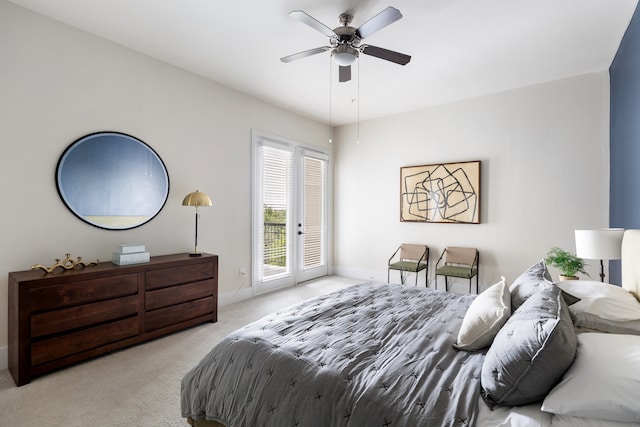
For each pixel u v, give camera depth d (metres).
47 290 2.16
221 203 3.76
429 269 4.54
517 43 2.82
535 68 3.32
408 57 2.38
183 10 2.38
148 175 3.07
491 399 1.08
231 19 2.50
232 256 3.89
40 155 2.44
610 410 0.87
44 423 1.71
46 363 2.16
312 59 3.14
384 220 5.00
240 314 3.47
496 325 1.41
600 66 3.28
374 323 1.78
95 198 2.72
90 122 2.70
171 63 3.24
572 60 3.14
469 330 1.47
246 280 4.06
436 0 2.24
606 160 3.36
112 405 1.87
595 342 1.09
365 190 5.21
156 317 2.77
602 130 3.37
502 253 3.98
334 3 2.29
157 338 2.82
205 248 3.60
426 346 1.48
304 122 4.97
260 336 1.57
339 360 1.34
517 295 1.71
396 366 1.29
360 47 2.41
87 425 1.70
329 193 5.52
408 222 4.75
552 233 3.67
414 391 1.13
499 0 2.23
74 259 2.62
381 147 5.02
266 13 2.42
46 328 2.16
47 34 2.46
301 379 1.27
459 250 4.20
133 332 2.61
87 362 2.38
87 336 2.35
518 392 1.02
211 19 2.50
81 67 2.64
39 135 2.43
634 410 0.84
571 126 3.54
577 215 3.53
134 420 1.74
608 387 0.90
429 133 4.54
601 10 2.34
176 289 2.92
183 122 3.37
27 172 2.38
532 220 3.78
